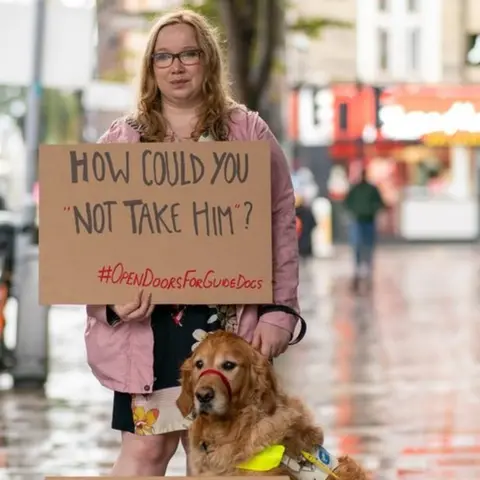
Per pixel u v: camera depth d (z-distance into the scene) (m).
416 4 59.94
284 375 17.34
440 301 30.28
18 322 16.27
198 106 7.70
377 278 38.62
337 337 22.33
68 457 11.93
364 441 12.72
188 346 7.55
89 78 18.59
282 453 6.99
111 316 7.54
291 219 7.67
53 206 7.41
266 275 7.39
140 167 7.39
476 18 59.22
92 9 18.50
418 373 17.70
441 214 61.88
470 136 43.41
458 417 14.12
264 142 7.36
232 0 22.81
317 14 59.97
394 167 62.22
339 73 60.03
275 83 42.47
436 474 11.23
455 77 59.19
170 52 7.58
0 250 17.14
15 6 18.52
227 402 6.93
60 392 15.92
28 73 18.61
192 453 7.24
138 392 7.56
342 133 44.34
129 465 7.71
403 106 43.62
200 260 7.39
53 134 50.62
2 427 13.48
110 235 7.39
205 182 7.37
